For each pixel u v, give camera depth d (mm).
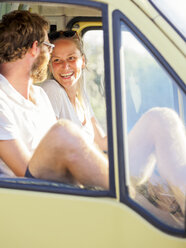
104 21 1688
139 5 1701
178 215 1936
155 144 1812
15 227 1705
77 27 3027
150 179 1971
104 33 1682
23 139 2193
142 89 1737
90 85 3350
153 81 1735
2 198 1712
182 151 1792
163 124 1798
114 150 1645
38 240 1694
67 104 2838
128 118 1722
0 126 2086
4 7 2486
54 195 1689
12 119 2133
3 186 1726
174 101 1792
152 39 1703
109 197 1659
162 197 2039
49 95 2781
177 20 1739
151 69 1725
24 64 2266
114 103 1649
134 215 1638
